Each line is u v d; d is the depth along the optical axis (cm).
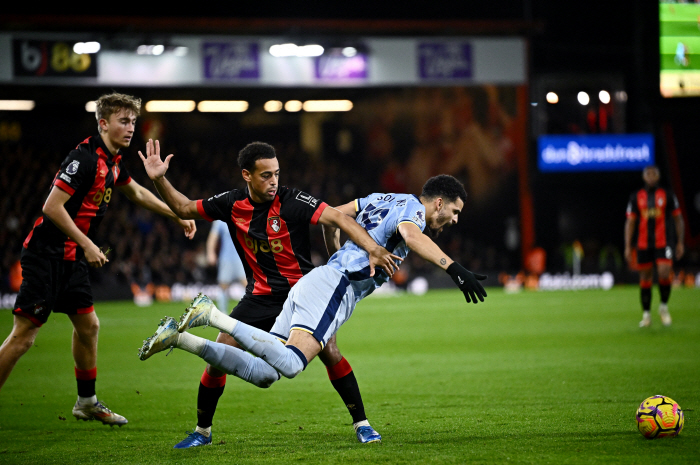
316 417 1978
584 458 1422
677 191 9038
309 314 1534
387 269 1547
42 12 9019
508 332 4047
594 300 6216
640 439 1590
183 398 2323
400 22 8562
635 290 7588
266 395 2342
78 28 7856
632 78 9625
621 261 9869
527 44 8894
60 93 9162
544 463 1389
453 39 8775
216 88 9256
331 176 10825
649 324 3928
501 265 9731
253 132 11625
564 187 10012
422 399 2214
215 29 8212
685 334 3619
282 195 1655
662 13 7488
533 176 9119
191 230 2027
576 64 9662
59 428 1897
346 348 3578
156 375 2806
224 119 11494
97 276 7712
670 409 1590
